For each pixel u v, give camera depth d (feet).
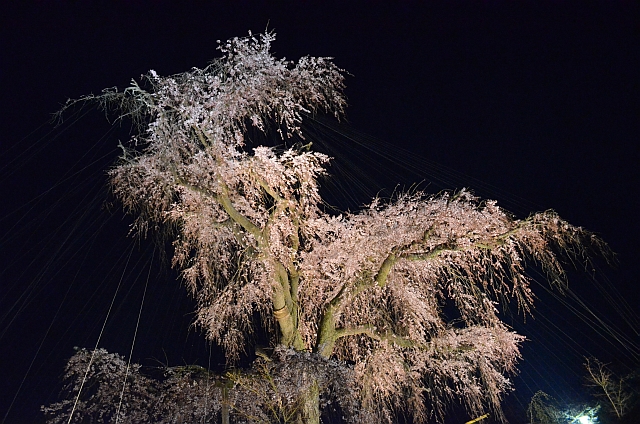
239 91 35.78
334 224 44.68
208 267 43.27
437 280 46.03
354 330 42.93
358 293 42.14
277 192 41.73
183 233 41.27
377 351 43.52
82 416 36.37
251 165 38.24
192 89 36.32
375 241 40.55
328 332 41.91
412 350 44.47
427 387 46.73
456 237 39.83
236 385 37.70
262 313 45.55
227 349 44.65
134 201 37.40
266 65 36.22
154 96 35.65
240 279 44.55
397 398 44.93
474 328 43.14
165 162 35.37
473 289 43.16
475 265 42.52
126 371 38.17
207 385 37.06
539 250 38.75
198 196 37.27
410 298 43.27
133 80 34.99
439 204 40.40
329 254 41.91
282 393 36.17
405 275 44.68
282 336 42.19
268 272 41.37
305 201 43.39
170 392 37.58
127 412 36.86
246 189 40.47
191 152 36.60
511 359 44.50
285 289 42.01
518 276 40.19
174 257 42.29
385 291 44.37
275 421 37.35
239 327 45.70
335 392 37.96
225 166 36.42
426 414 46.34
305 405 36.76
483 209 40.42
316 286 46.03
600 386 83.35
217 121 36.11
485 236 39.63
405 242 40.42
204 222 38.04
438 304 47.14
